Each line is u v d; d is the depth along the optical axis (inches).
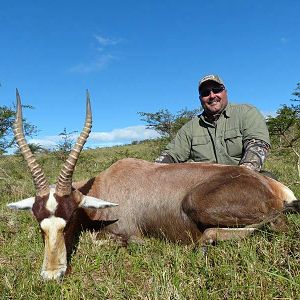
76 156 46.4
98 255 46.9
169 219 53.6
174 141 68.7
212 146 64.7
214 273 38.4
